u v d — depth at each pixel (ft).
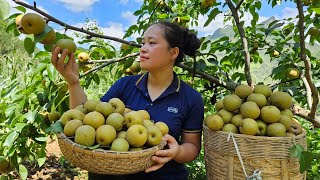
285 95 6.68
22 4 5.79
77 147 5.03
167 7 11.50
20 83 9.05
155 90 7.09
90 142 5.18
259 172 5.87
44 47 6.67
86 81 9.45
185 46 7.56
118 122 5.46
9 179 9.11
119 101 5.96
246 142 6.07
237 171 6.20
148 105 6.91
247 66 8.77
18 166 8.48
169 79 7.11
